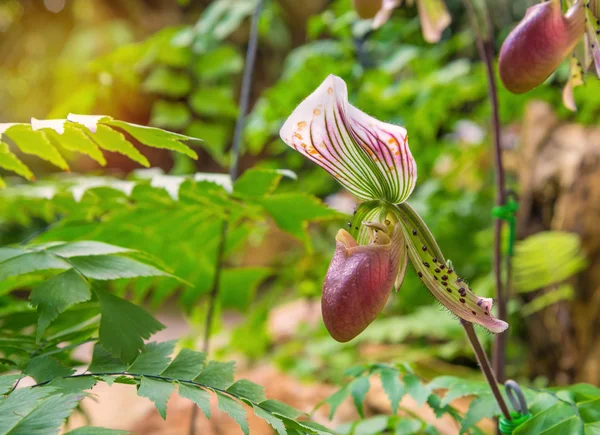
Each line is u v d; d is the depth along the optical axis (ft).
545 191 3.76
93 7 6.89
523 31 1.82
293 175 2.18
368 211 1.87
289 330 4.93
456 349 3.80
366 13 2.37
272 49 7.48
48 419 1.66
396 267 1.80
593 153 3.52
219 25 3.59
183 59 3.58
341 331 1.76
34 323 2.03
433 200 4.83
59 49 8.15
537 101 3.99
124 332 1.86
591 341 3.45
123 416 3.37
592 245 3.42
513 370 3.84
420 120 4.19
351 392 2.08
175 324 6.79
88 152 1.97
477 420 1.96
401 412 3.10
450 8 5.53
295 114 1.76
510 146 4.87
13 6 8.13
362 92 3.92
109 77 3.60
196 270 2.56
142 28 7.01
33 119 1.83
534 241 3.33
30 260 1.89
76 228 2.32
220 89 3.68
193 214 2.36
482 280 4.24
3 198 2.47
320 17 4.18
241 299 2.83
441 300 1.82
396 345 4.53
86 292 1.85
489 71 2.19
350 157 1.82
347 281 1.76
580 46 1.93
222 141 3.82
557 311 3.59
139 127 1.84
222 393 1.81
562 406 1.92
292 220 2.35
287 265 5.38
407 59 3.88
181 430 3.10
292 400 3.48
